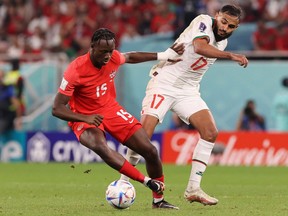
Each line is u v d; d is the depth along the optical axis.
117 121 31.66
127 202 31.39
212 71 71.19
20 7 93.81
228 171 60.38
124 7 89.12
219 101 71.12
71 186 46.16
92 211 31.50
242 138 68.06
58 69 74.12
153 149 31.53
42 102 74.38
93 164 68.62
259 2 83.19
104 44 30.22
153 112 34.56
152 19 86.69
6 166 66.19
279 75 70.06
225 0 79.19
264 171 60.50
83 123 31.27
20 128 74.44
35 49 87.38
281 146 67.25
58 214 30.55
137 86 72.50
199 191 33.22
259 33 78.38
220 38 33.59
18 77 73.50
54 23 89.75
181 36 34.66
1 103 73.44
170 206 32.19
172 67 34.75
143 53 33.47
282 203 35.31
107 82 31.73
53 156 72.50
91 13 89.88
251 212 31.16
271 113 70.31
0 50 88.62
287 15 81.69
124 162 30.55
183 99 34.69
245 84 70.69
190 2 79.12
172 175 55.38
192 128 71.25
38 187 45.44
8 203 35.72
